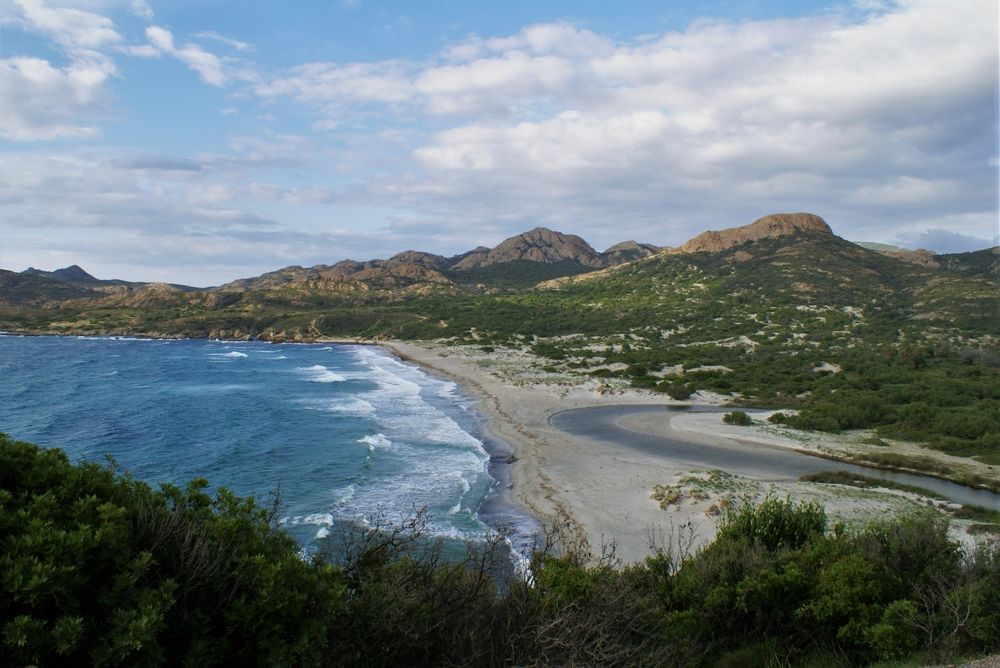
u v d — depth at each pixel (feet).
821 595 30.58
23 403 169.68
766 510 45.70
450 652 20.31
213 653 16.97
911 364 235.81
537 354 312.71
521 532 73.31
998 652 25.79
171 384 218.38
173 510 20.13
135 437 127.95
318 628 18.03
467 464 106.01
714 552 36.76
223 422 145.48
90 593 16.34
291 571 18.94
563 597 24.30
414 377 242.37
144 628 14.99
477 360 294.05
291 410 162.81
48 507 16.62
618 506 82.99
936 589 30.42
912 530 36.83
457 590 22.50
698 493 84.02
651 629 25.27
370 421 146.10
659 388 204.95
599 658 20.70
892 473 111.65
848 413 155.22
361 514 78.95
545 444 125.49
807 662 27.40
